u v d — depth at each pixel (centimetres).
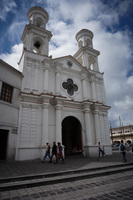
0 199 396
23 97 1310
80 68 1869
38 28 1694
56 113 1412
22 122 1234
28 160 1147
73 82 1734
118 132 4825
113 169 776
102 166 805
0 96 1134
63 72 1698
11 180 542
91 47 2241
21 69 1504
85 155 1504
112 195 418
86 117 1599
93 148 1502
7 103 1158
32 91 1385
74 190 471
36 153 1203
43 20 1878
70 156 1555
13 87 1270
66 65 1759
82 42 2291
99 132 1628
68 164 932
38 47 1903
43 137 1245
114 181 576
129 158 1222
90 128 1579
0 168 772
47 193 445
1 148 1126
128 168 814
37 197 412
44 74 1502
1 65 1173
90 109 1716
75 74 1792
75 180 601
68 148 1836
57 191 463
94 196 414
